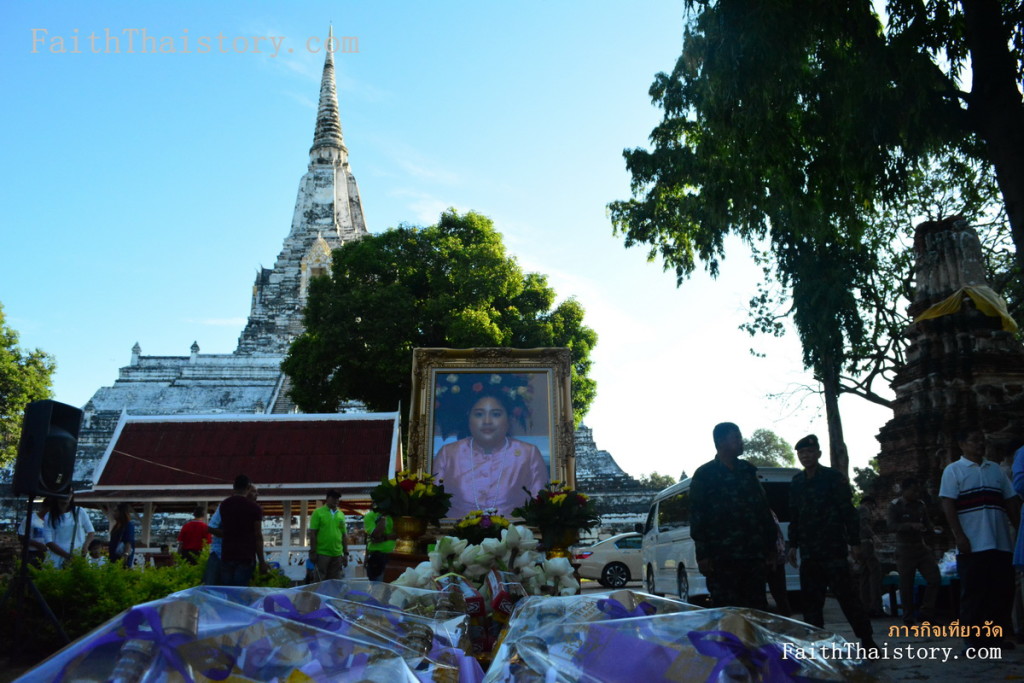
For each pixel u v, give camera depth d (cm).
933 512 1623
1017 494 794
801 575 832
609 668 204
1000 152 990
